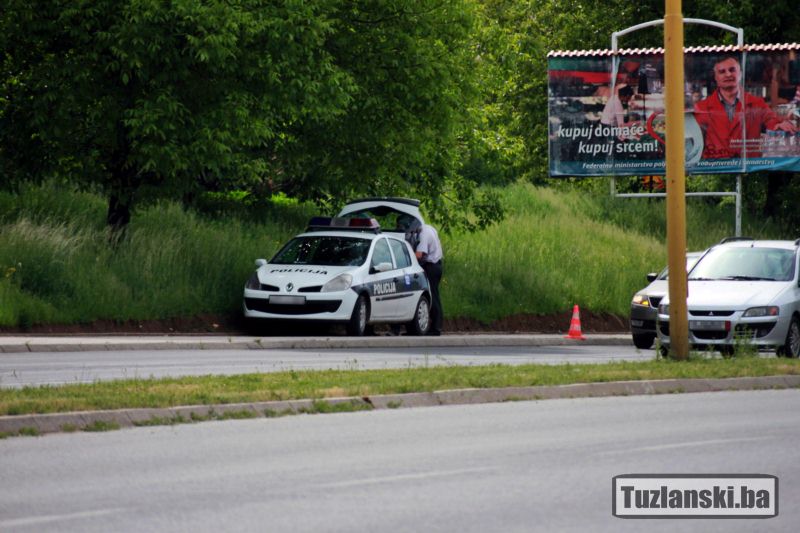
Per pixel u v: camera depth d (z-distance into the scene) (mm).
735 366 34562
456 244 76000
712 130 71812
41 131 52562
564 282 71875
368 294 50875
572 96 72312
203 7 49156
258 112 53000
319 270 50688
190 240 58656
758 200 104562
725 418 26594
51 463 20391
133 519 16406
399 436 23562
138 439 22812
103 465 20250
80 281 51219
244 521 16312
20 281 49656
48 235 54312
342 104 54406
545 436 23750
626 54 71812
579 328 59000
